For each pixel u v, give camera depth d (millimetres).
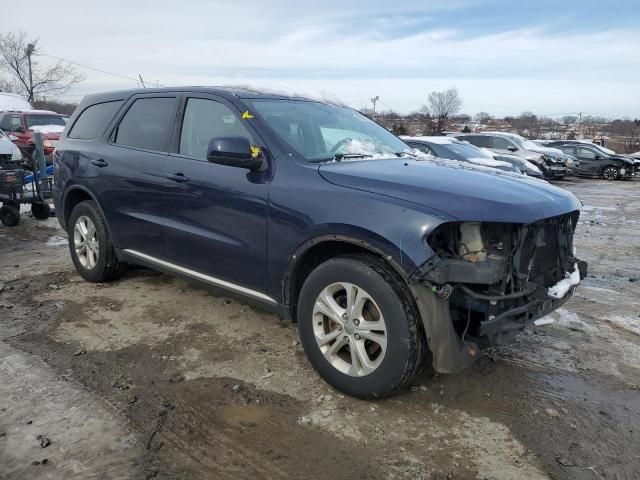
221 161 3314
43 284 5023
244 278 3566
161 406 2965
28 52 34938
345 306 3098
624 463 2584
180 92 4188
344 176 3086
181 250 3980
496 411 3016
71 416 2830
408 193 2848
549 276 3229
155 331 3986
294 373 3383
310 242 3096
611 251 7504
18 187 7902
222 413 2920
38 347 3668
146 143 4328
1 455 2496
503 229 2801
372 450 2635
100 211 4805
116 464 2461
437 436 2760
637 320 4527
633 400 3191
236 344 3791
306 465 2516
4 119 17250
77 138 5113
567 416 2988
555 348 3900
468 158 10484
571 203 3227
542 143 24297
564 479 2461
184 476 2414
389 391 2898
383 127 4668
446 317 2734
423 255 2635
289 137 3541
